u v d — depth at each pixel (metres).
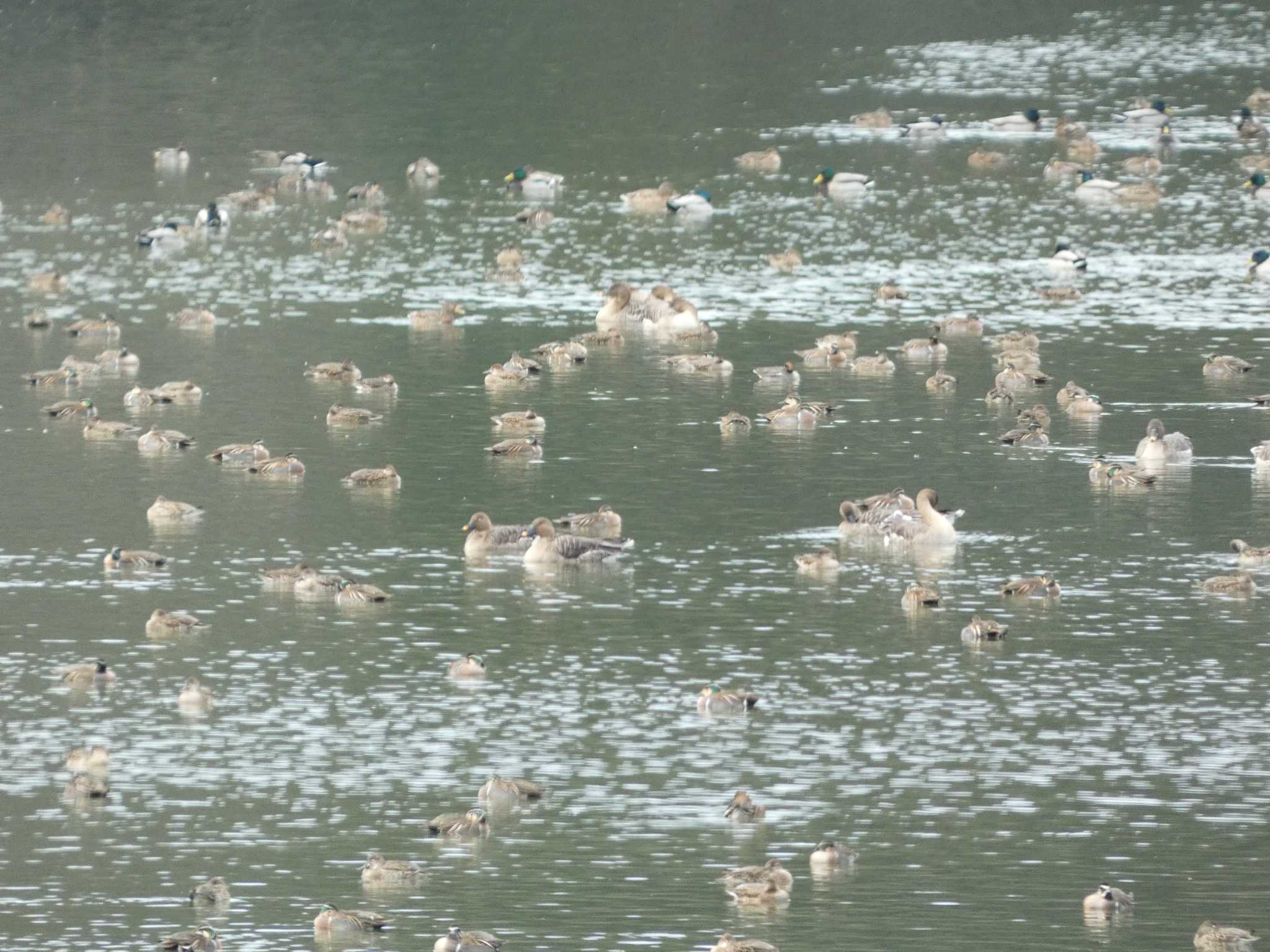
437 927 124.94
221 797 143.38
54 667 167.50
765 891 126.81
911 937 123.06
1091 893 128.38
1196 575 190.50
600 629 176.88
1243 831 137.12
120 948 121.88
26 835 137.25
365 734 154.25
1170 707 158.50
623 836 137.38
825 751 150.88
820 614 180.62
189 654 170.50
